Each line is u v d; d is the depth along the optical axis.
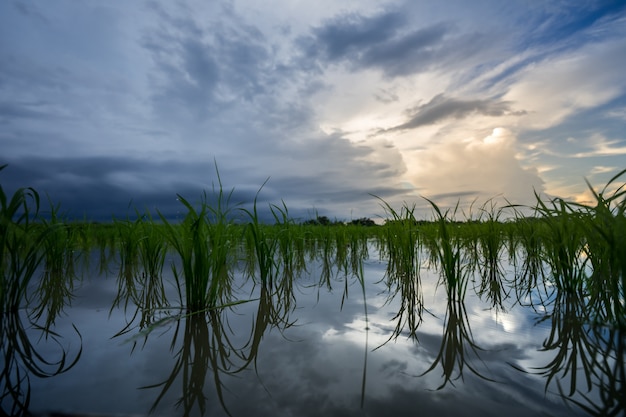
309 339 1.70
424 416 1.04
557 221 2.53
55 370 1.37
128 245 3.83
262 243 2.79
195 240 2.23
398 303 2.39
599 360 1.44
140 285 3.02
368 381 1.25
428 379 1.27
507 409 1.08
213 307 2.23
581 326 1.85
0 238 2.07
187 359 1.47
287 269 3.43
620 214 1.69
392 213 3.62
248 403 1.11
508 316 2.07
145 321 2.02
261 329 1.86
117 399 1.14
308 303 2.41
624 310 1.75
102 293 2.72
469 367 1.37
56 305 2.36
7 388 1.22
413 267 3.08
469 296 2.58
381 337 1.72
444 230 2.45
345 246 5.16
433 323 1.94
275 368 1.37
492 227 3.92
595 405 1.10
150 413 1.06
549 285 2.90
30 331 1.84
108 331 1.85
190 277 2.24
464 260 4.19
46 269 3.30
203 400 1.13
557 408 1.09
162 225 3.22
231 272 3.55
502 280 3.17
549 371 1.34
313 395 1.16
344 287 2.94
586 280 2.21
